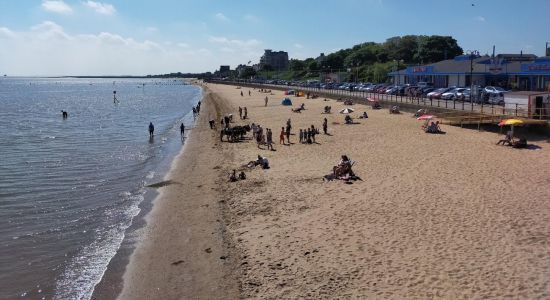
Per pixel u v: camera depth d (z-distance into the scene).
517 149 30.36
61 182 28.80
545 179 22.77
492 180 22.91
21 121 70.38
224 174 28.22
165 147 42.53
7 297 14.45
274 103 83.62
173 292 14.24
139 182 28.52
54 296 14.48
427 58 134.12
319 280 13.74
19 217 22.00
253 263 15.40
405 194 21.09
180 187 26.53
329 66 182.88
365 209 19.39
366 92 83.62
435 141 34.16
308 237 16.97
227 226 19.11
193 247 17.47
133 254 17.38
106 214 22.27
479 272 13.40
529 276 13.03
